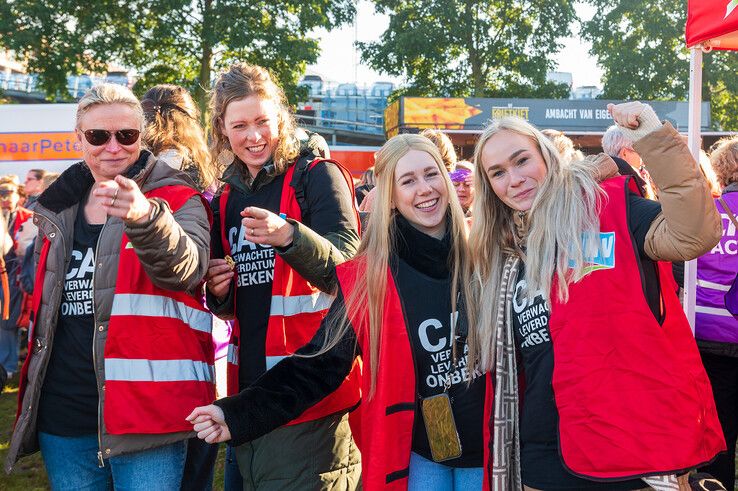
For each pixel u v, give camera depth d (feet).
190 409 7.40
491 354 7.19
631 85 95.81
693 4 11.25
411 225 7.55
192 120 9.77
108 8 74.79
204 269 7.45
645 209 6.51
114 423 7.13
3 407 21.26
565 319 6.50
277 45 75.77
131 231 6.46
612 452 6.19
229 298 8.29
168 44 76.18
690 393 6.26
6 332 21.09
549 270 6.67
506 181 7.13
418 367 7.27
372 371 7.12
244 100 8.07
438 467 7.34
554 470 6.61
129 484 7.34
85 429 7.58
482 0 95.55
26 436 7.66
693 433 6.19
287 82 77.56
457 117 65.51
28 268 19.85
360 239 8.29
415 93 98.94
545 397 6.72
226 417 6.67
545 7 95.96
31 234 22.03
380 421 7.04
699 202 5.91
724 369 11.74
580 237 6.59
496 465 7.00
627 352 6.28
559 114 66.18
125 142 7.44
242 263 8.30
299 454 7.73
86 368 7.52
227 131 8.25
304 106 88.99
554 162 7.00
